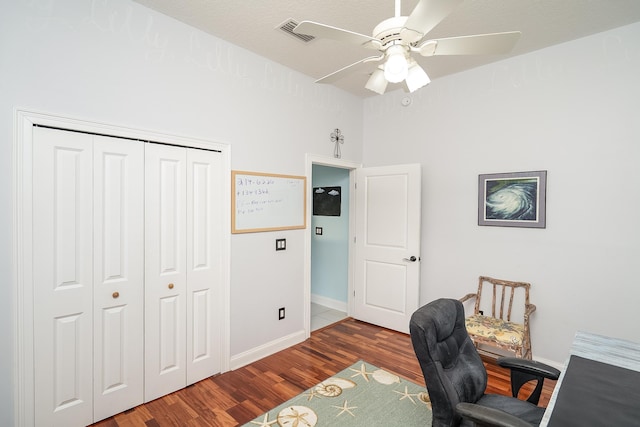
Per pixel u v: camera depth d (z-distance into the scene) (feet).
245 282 9.17
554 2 6.89
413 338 4.74
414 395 7.67
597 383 4.02
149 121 7.18
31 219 5.76
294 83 10.43
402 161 12.09
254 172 9.27
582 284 8.46
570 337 8.64
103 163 6.59
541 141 9.07
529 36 8.30
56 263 6.06
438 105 11.12
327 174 14.83
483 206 10.08
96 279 6.54
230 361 8.82
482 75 10.11
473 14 7.30
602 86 8.15
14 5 5.54
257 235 9.46
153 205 7.31
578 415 3.38
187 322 7.95
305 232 10.93
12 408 5.67
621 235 7.94
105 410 6.69
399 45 4.47
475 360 5.43
